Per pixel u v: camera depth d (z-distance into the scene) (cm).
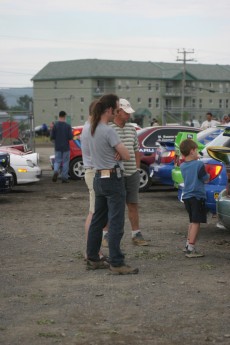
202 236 924
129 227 1004
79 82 10606
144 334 501
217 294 612
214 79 11275
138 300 593
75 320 536
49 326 521
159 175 1359
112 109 673
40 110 11231
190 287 638
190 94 10994
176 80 10994
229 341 485
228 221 769
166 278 675
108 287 641
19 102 12188
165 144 1380
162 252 809
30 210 1211
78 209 1221
